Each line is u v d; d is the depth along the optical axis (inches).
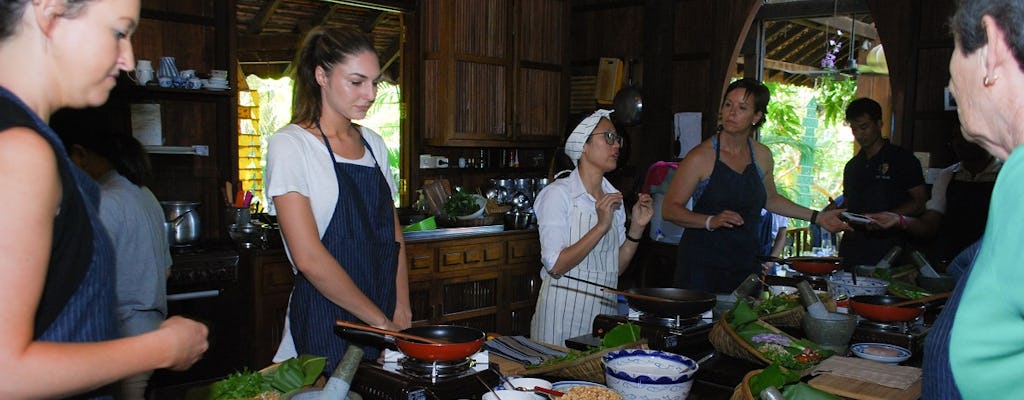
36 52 34.8
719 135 124.9
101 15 35.6
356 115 81.3
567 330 105.1
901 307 84.2
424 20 205.6
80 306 37.4
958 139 148.4
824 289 108.5
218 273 153.6
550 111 230.4
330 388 51.9
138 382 67.3
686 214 120.6
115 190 91.5
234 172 177.0
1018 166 33.6
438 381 60.6
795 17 249.3
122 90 158.1
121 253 90.4
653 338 79.7
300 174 78.1
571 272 104.8
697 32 211.0
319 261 77.0
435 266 186.9
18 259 32.3
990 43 34.0
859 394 66.1
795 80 332.2
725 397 68.5
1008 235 32.9
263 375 61.4
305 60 81.6
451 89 205.2
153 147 160.6
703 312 81.9
